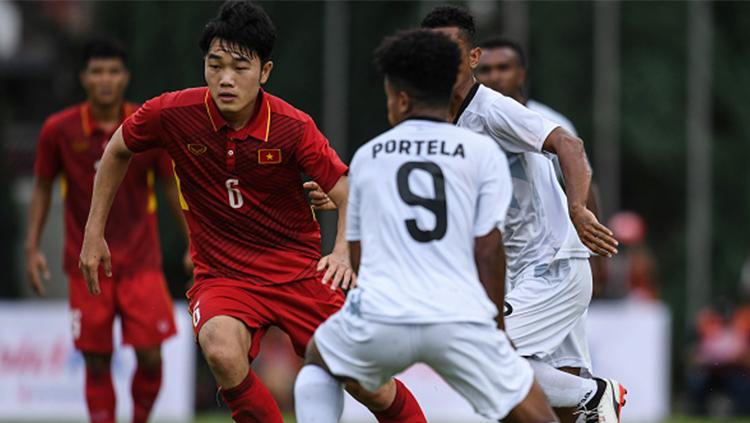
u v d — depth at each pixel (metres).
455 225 18.11
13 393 44.81
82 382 44.56
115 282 30.72
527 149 21.97
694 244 58.59
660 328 47.09
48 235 54.84
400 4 56.44
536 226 23.34
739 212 65.00
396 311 17.77
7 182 61.44
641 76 62.09
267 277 22.38
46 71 76.56
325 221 53.16
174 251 59.19
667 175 62.28
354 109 56.16
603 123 58.56
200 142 21.69
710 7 64.50
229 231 22.34
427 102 18.66
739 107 65.69
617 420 23.17
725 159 65.12
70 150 30.67
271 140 21.69
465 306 17.80
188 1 59.94
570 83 59.12
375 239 18.23
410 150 18.38
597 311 47.31
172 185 30.91
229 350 21.08
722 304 53.31
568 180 21.09
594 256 27.45
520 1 58.41
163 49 60.31
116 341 42.84
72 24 79.25
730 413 51.38
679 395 58.84
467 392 18.16
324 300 22.69
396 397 22.42
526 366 18.44
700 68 60.62
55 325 44.78
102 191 22.61
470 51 22.44
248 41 21.02
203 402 51.50
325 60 56.34
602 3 58.97
